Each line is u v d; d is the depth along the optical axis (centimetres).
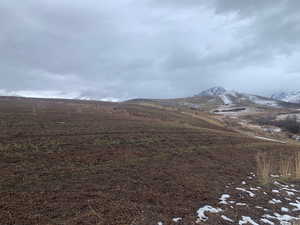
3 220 516
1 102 3034
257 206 730
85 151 1145
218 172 1052
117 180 823
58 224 515
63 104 3531
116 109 3569
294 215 691
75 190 706
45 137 1295
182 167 1062
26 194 649
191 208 661
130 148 1304
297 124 6378
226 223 596
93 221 536
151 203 668
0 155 951
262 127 5909
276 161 1425
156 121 2661
